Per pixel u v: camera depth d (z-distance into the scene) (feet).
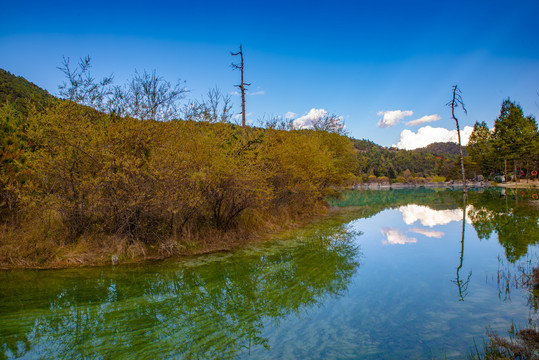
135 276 22.17
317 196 56.85
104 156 24.79
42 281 20.56
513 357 11.77
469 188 152.76
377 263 26.68
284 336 14.26
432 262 26.53
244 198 32.58
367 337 14.06
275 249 31.07
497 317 15.56
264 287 20.85
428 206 74.95
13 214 26.07
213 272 23.67
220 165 28.55
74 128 23.80
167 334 14.33
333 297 19.15
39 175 24.98
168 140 28.14
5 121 26.17
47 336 13.85
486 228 40.60
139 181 25.61
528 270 22.47
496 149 179.32
